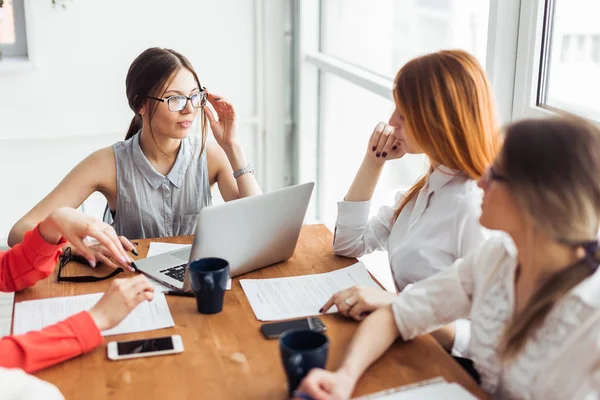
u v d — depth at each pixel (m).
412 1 2.70
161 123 2.01
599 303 1.05
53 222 1.53
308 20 3.46
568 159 1.02
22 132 3.29
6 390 1.09
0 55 3.22
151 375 1.24
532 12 1.93
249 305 1.51
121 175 2.10
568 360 1.06
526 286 1.17
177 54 2.03
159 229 2.16
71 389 1.20
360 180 1.82
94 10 3.22
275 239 1.67
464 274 1.33
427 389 1.18
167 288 1.59
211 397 1.18
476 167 1.52
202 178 2.20
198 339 1.36
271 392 1.19
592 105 1.88
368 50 3.07
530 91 2.00
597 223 1.05
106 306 1.36
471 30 2.36
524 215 1.07
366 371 1.26
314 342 1.19
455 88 1.49
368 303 1.42
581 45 1.89
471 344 1.28
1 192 3.34
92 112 3.36
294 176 3.75
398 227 1.75
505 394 1.18
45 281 1.63
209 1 3.38
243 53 3.52
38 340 1.26
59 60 3.23
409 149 1.65
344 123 3.40
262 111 3.62
